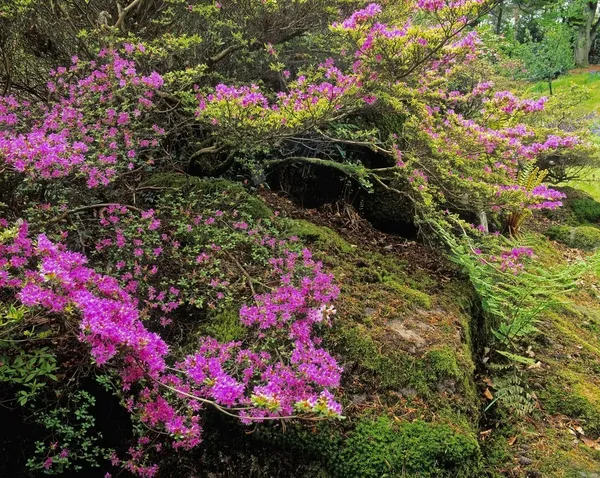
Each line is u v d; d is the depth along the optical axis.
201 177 3.29
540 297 2.94
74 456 1.82
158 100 3.05
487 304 2.72
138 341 1.46
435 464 1.85
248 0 3.15
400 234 3.71
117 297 1.70
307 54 3.74
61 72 2.64
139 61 2.98
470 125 3.14
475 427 2.10
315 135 3.53
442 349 2.23
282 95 2.59
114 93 2.50
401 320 2.42
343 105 2.70
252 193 3.41
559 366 2.75
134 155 2.50
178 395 1.69
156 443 1.87
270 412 1.65
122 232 2.32
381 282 2.73
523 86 8.77
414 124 3.03
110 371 1.75
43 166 1.94
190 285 2.34
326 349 2.14
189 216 2.61
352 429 1.90
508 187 3.07
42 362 1.73
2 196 2.38
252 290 2.27
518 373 2.58
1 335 1.75
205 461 1.86
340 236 3.21
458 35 2.91
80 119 2.43
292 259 2.43
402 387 2.08
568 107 7.25
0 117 2.37
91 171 2.19
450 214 3.29
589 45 20.11
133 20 3.47
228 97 2.32
